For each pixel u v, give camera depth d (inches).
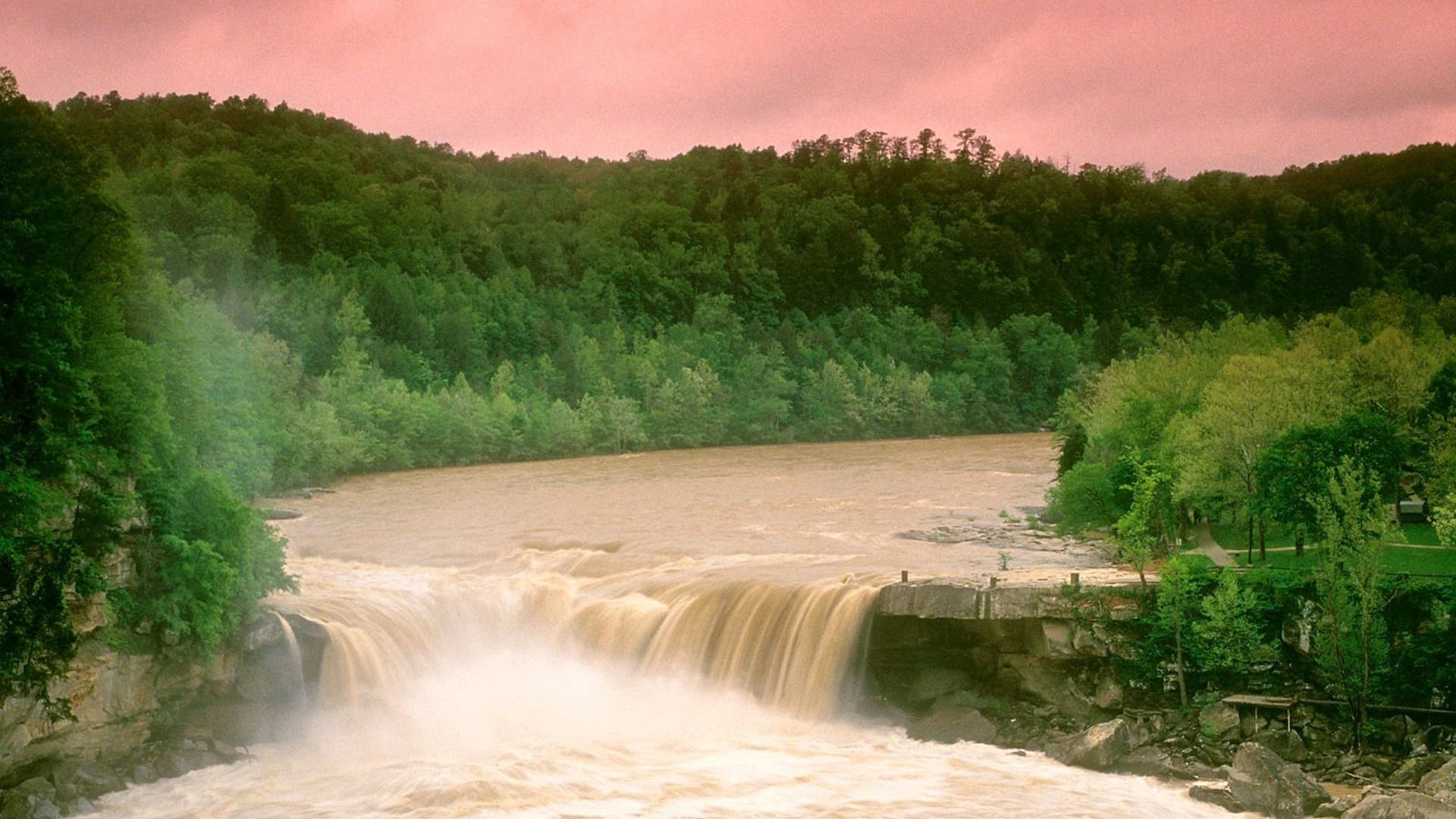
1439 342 3905.0
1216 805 1700.3
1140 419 3223.4
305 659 2094.0
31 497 1627.7
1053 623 2095.2
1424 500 2738.7
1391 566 2161.7
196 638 1910.7
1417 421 2829.7
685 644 2315.5
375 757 1919.3
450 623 2407.7
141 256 2116.1
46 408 1748.3
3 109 1873.8
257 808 1690.5
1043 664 2126.0
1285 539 2647.6
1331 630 1948.8
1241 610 2023.9
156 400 1920.5
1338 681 1959.9
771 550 2955.2
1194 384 3326.8
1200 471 2519.7
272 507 3865.7
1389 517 2058.3
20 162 1847.9
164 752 1865.2
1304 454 2329.0
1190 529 2896.2
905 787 1766.7
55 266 1847.9
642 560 2822.3
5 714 1631.4
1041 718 2081.7
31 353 1694.1
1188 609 2071.9
